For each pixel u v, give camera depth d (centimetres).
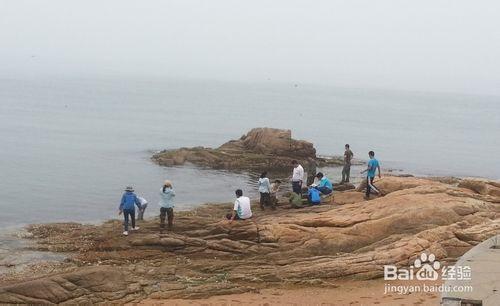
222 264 1839
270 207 2600
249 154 4775
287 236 2017
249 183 3938
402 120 13738
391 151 7250
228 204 2934
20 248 2144
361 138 8769
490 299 889
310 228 2067
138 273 1719
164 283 1641
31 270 1872
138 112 12300
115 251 2022
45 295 1474
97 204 3192
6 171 4278
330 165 4984
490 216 2145
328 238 2002
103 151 5662
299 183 2678
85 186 3734
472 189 2623
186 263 1881
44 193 3469
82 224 2577
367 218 2105
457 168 5928
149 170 4416
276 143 4850
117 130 8162
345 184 3152
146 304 1506
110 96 19050
